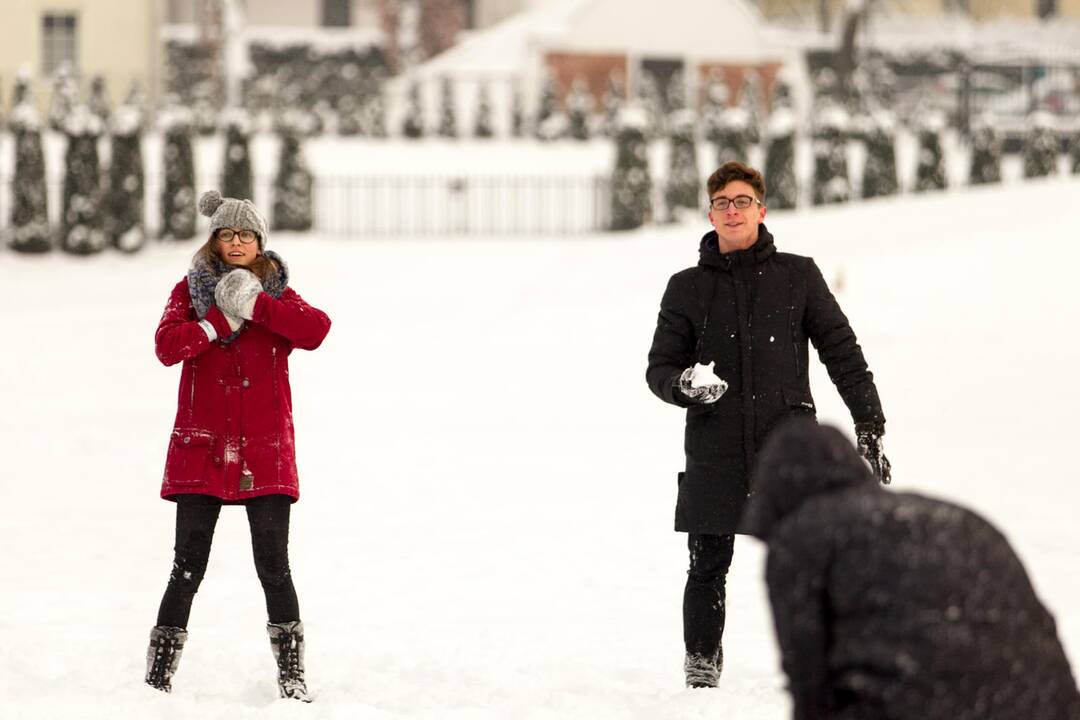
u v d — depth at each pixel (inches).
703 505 844.6
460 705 856.9
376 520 1539.1
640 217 4308.6
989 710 448.5
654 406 2212.1
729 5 6909.5
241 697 875.4
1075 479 1691.7
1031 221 3408.0
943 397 2178.9
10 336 2839.6
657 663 966.4
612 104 6107.3
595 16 6742.1
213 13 7062.0
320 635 1065.5
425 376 2445.9
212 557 1360.7
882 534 461.1
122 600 1194.0
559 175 5123.0
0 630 1055.6
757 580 1250.0
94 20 6220.5
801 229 3636.8
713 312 852.0
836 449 488.1
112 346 2755.9
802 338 858.1
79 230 3964.1
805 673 466.0
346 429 2050.9
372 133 5944.9
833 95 6791.3
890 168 4527.6
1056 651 467.5
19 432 2028.8
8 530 1497.3
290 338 852.6
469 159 5388.8
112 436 2010.3
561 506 1600.6
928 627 448.5
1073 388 2215.8
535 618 1134.4
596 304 3065.9
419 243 4047.7
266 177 4783.5
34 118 3988.7
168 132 4141.2
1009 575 462.9
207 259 863.7
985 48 7613.2
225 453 851.4
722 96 5526.6
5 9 6092.5
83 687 866.8
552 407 2206.0
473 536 1464.1
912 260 3149.6
